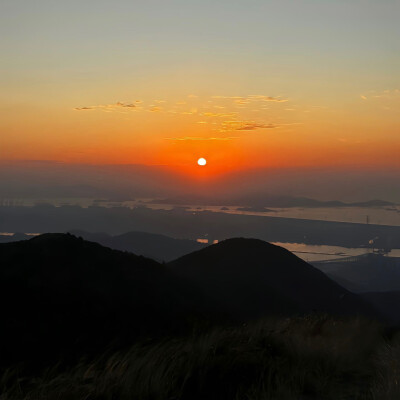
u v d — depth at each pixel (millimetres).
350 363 7660
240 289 51969
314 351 7906
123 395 5086
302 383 5961
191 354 6207
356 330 11133
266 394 5391
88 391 4977
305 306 54469
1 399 4984
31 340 14508
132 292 27812
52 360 9961
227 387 5688
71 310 20672
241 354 6500
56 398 4883
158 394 5160
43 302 21172
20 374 6934
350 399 5691
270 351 7285
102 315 20594
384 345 8375
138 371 5477
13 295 21469
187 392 5559
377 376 6320
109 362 5625
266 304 49031
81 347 11375
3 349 12211
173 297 30641
